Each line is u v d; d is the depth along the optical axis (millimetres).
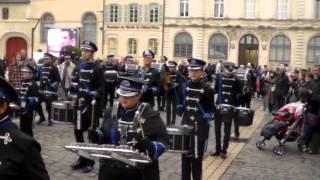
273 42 52375
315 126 14516
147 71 15258
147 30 55438
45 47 59031
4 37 60469
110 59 25656
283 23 51750
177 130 8648
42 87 17109
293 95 23078
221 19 53281
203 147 10055
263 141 14828
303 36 51312
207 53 54031
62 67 18453
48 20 59219
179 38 54688
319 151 15039
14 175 4176
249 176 11445
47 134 15461
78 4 57781
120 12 56312
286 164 12969
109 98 21641
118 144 6277
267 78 27781
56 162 11648
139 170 6199
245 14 52969
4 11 60906
